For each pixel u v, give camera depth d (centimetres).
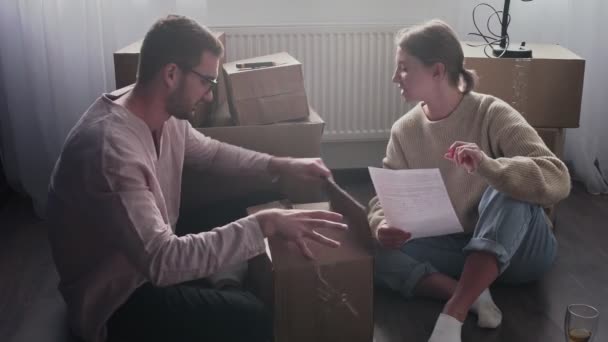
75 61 298
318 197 251
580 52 323
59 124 303
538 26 324
